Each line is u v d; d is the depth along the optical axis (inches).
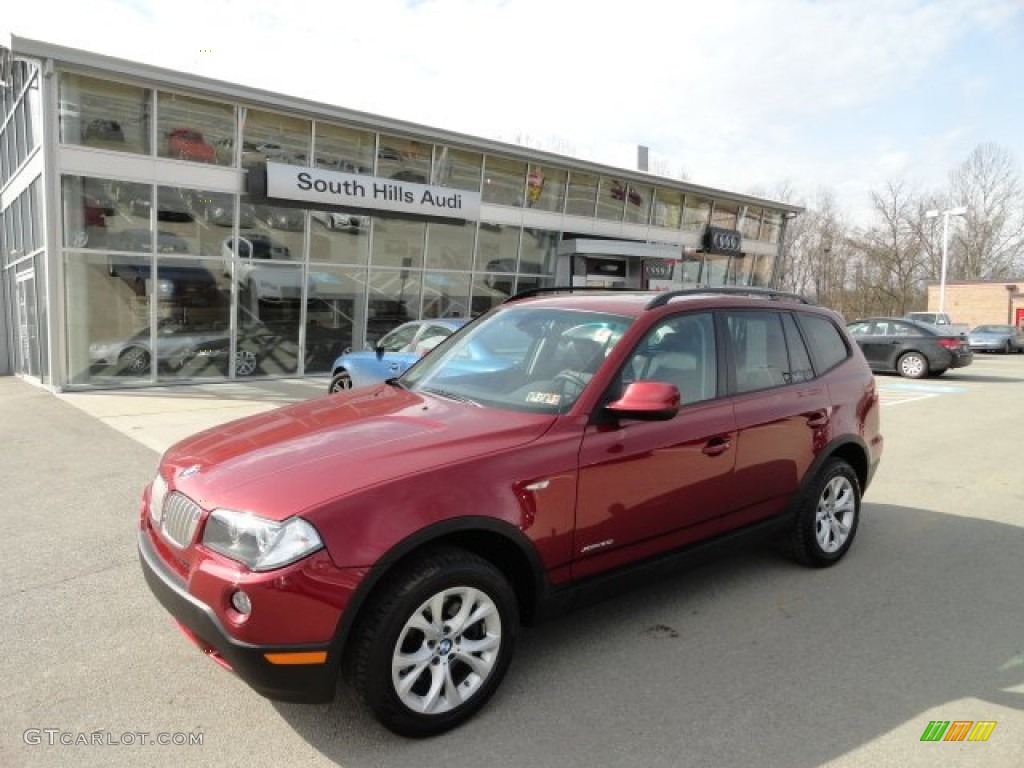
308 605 99.4
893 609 160.4
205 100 556.1
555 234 855.7
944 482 278.2
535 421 128.2
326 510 102.1
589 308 155.6
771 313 175.6
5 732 110.8
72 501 233.6
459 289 759.1
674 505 141.9
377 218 669.9
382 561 103.4
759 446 158.2
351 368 404.5
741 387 159.6
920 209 2213.3
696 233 1064.8
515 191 796.0
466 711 114.2
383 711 106.0
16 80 595.8
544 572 122.9
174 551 112.5
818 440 174.4
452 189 697.0
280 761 105.0
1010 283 1818.4
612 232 924.0
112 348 535.5
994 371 826.2
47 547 191.3
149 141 534.3
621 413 129.1
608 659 135.9
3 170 695.7
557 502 122.7
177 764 104.0
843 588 171.6
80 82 500.7
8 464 283.9
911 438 373.1
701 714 118.5
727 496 152.9
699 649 140.3
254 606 98.9
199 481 114.0
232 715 116.1
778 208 1204.5
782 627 150.5
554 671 131.3
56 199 497.4
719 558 156.3
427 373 163.5
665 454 138.6
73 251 509.0
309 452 117.0
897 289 2249.0
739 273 1181.1
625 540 134.3
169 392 514.6
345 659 106.6
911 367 711.7
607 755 107.6
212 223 572.1
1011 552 198.7
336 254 649.0
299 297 628.7
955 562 190.5
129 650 136.4
